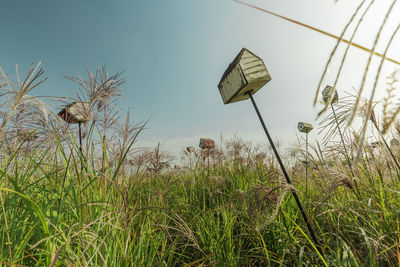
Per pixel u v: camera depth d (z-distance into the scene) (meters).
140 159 2.87
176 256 2.36
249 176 3.92
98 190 1.99
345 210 1.58
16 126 1.81
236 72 2.32
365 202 1.70
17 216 1.51
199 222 2.57
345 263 1.26
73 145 1.69
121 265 1.56
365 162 2.15
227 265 1.99
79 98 2.01
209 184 3.86
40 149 2.05
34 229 1.32
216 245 2.18
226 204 2.71
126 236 1.77
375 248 1.27
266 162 4.30
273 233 2.27
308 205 2.27
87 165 1.96
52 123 1.81
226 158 5.26
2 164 1.64
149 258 1.79
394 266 1.37
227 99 2.66
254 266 2.17
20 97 1.33
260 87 2.46
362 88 0.40
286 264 1.98
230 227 2.35
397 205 1.85
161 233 2.38
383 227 1.63
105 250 1.57
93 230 1.54
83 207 1.67
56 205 1.62
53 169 1.90
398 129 1.59
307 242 2.01
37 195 1.81
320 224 2.26
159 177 3.35
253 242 2.30
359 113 1.78
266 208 1.62
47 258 1.20
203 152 5.51
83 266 1.21
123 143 2.19
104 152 2.09
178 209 3.05
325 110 0.54
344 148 2.14
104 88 2.05
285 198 2.70
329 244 1.83
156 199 2.98
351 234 1.86
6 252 1.22
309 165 2.35
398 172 1.80
